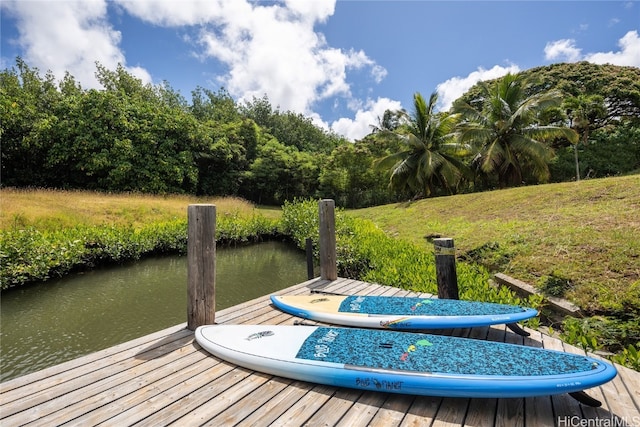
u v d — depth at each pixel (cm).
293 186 2847
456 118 1802
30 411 200
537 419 189
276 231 1346
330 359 236
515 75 1698
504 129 1611
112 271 862
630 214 635
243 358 251
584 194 891
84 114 1898
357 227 1032
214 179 2544
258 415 197
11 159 1825
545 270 501
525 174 1839
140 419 194
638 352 285
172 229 1074
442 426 185
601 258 480
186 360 263
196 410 202
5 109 1731
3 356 448
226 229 1193
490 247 659
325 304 365
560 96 1511
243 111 4178
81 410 201
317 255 903
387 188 2297
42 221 1002
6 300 646
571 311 393
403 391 206
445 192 1908
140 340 299
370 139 2544
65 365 254
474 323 285
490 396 193
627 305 373
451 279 361
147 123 2091
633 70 2095
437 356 229
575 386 188
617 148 1909
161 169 2048
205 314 325
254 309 383
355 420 191
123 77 2752
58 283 751
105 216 1219
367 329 293
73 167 1891
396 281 510
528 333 299
